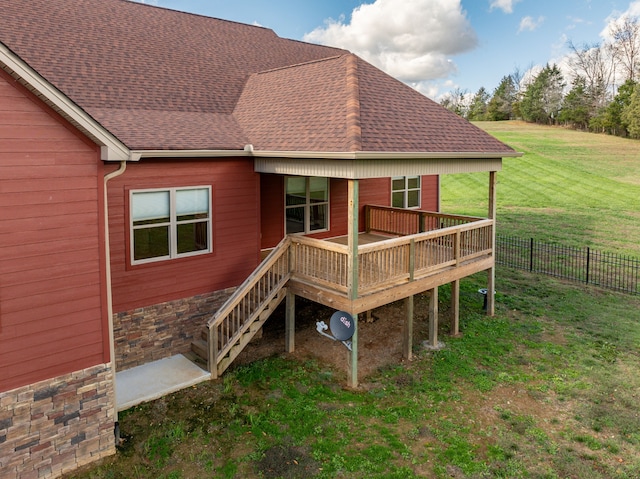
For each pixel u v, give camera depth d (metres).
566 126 68.69
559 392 8.73
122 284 9.16
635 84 58.53
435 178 17.88
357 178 8.48
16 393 6.02
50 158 6.04
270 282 10.38
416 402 8.34
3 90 5.64
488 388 8.84
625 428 7.58
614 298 14.17
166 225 9.63
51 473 6.38
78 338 6.46
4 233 5.78
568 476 6.47
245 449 6.98
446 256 11.00
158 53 12.77
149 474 6.46
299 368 9.56
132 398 8.19
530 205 31.80
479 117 89.19
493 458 6.84
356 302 8.78
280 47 16.62
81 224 6.36
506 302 13.79
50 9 12.05
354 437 7.28
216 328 8.99
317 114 10.08
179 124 10.34
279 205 12.41
